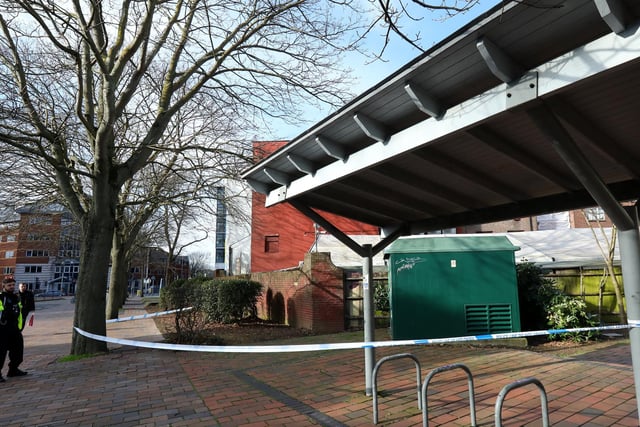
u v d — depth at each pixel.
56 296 75.19
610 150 3.71
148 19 9.74
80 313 10.06
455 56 2.82
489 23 2.50
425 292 9.66
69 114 10.83
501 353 8.20
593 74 2.39
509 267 9.65
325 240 23.20
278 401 5.66
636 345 3.63
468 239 10.10
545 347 9.16
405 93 3.35
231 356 9.24
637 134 3.59
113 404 5.92
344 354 8.70
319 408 5.26
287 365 7.96
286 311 14.43
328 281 12.45
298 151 4.73
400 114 3.65
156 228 30.39
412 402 5.29
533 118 2.88
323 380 6.64
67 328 17.91
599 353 8.27
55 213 19.59
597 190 3.26
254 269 28.88
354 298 12.73
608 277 13.33
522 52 2.71
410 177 4.88
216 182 14.59
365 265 5.91
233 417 5.10
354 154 4.28
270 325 14.26
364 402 5.38
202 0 10.18
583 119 3.32
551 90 2.58
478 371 6.78
